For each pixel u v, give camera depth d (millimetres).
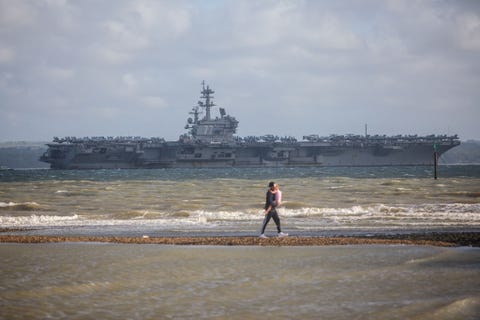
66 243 55344
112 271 39094
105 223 80562
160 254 46750
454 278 35031
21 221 84062
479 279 34656
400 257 43469
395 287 32938
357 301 29969
